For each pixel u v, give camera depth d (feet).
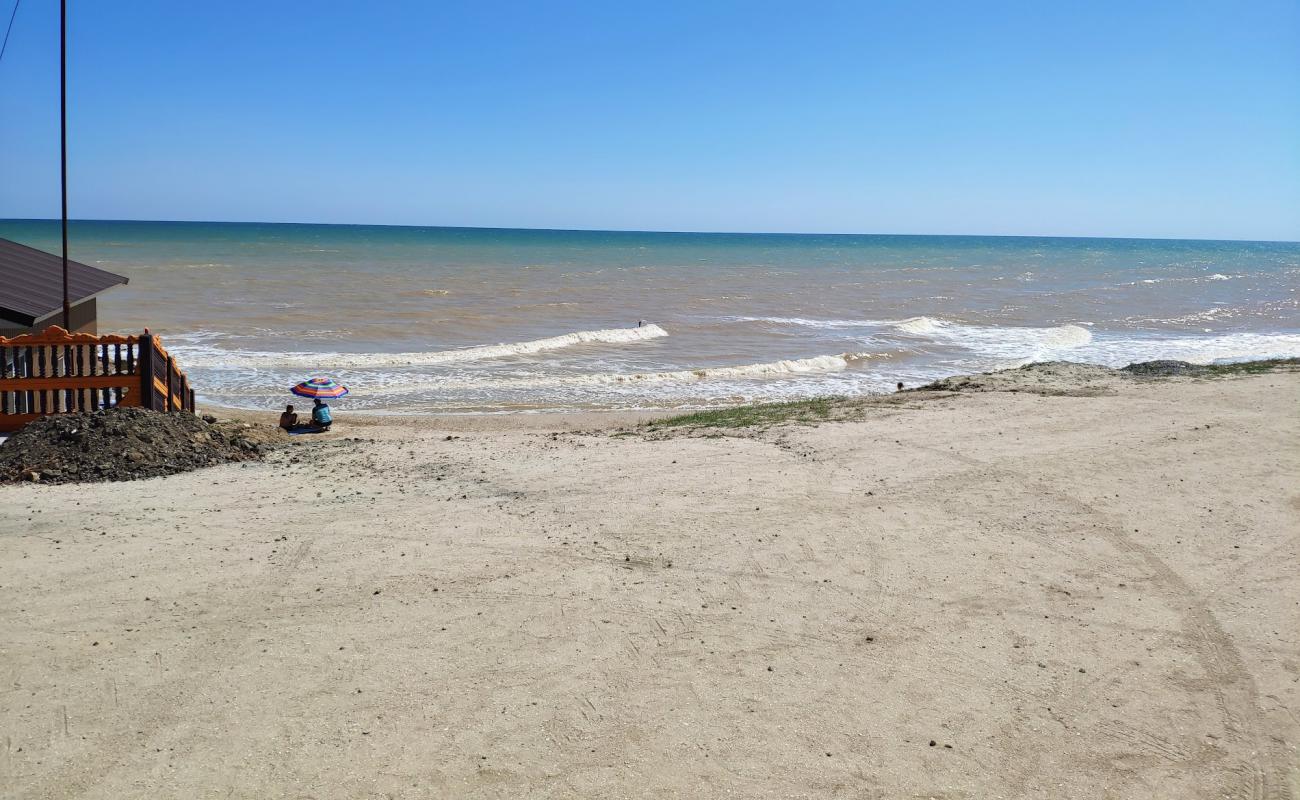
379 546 25.72
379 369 86.07
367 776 15.12
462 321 123.34
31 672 18.04
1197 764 16.25
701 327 124.88
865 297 184.75
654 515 28.89
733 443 39.60
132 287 153.07
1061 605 22.74
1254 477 33.73
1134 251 631.97
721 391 78.74
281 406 67.72
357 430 55.16
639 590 23.02
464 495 31.14
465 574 23.79
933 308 162.81
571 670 18.85
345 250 347.36
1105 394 50.90
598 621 21.17
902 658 19.83
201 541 25.73
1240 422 42.55
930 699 18.19
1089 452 37.19
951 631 21.17
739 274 260.62
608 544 26.23
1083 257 471.62
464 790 14.85
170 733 16.15
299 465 36.17
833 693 18.28
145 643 19.43
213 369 81.66
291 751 15.72
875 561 25.34
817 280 239.30
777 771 15.66
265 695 17.49
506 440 42.42
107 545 25.12
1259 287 233.14
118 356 38.93
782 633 20.86
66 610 20.86
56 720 16.42
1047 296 192.03
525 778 15.23
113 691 17.46
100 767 15.11
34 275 46.80
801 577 24.11
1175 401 48.19
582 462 36.06
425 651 19.45
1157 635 21.17
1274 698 18.43
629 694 17.99
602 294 174.70
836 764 15.92
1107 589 23.75
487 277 215.92
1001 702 18.15
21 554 24.16
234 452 37.68
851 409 48.62
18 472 32.37
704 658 19.56
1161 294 202.08
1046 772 15.94
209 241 400.88
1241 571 25.03
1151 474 34.12
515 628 20.67
